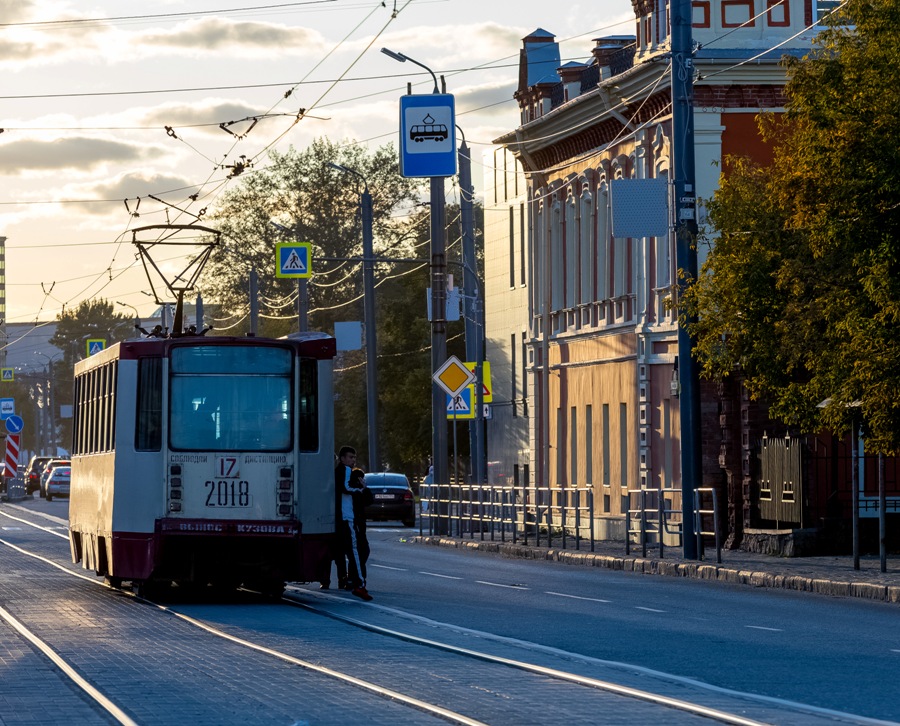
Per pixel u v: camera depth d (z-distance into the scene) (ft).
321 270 563.07
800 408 162.09
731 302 168.04
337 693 75.97
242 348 136.87
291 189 565.94
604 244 268.41
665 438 239.91
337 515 138.00
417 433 464.65
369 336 313.73
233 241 559.38
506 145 300.20
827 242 146.20
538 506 217.77
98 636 103.24
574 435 281.74
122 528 135.54
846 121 140.56
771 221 167.43
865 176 139.33
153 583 142.92
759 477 200.13
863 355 143.43
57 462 488.44
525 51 320.29
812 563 171.63
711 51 226.38
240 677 82.02
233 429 136.15
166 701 73.15
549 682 79.92
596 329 268.41
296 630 108.47
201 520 134.62
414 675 82.74
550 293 296.10
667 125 236.02
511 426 372.79
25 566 180.14
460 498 248.11
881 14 140.97
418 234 568.41
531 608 126.82
